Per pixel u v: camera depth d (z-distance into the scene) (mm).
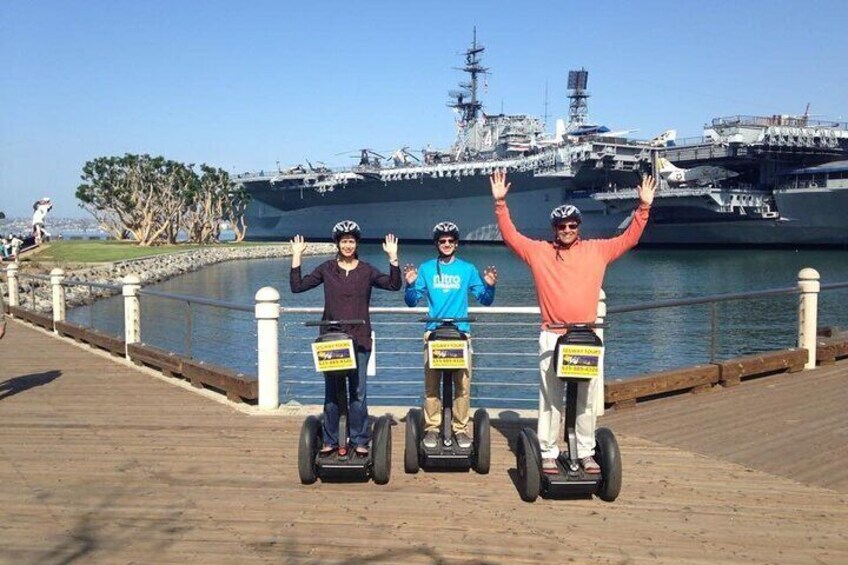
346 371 5352
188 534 4664
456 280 5914
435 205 94688
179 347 20625
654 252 77375
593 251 5254
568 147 71438
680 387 8555
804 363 10227
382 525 4812
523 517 4949
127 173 85688
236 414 8047
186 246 84250
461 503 5223
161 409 8320
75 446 6750
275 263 73562
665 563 4234
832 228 69062
